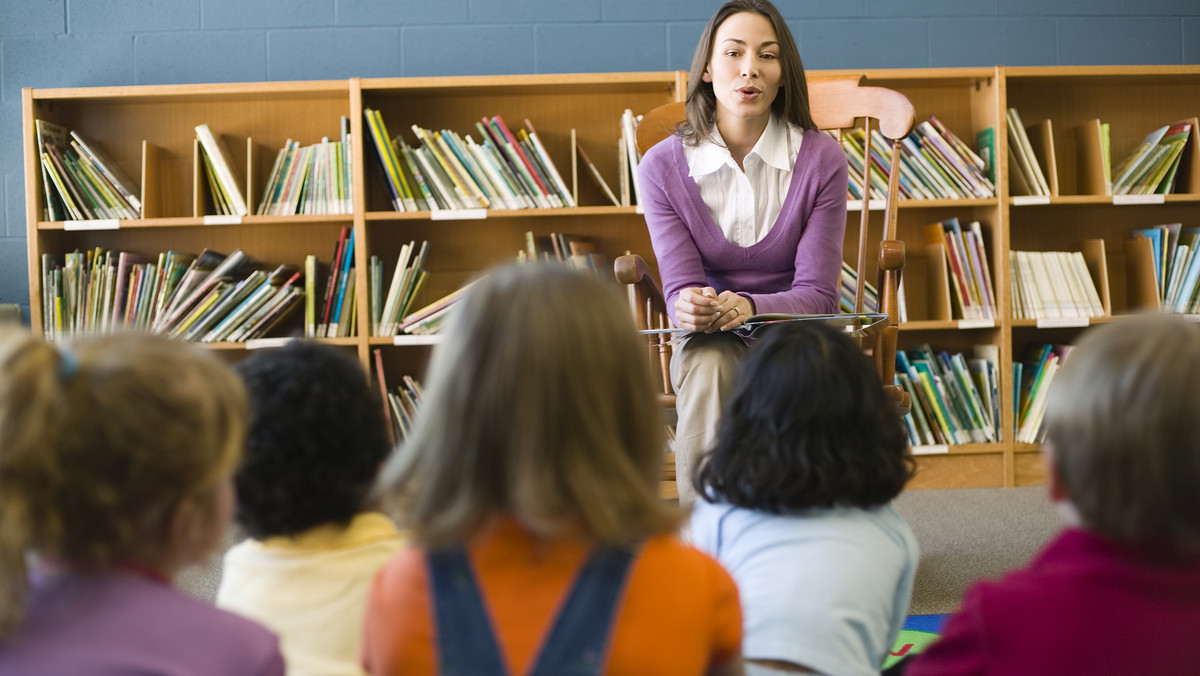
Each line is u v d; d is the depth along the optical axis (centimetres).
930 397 317
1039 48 338
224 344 304
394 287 311
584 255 318
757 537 111
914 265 338
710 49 207
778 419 112
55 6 325
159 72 327
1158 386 70
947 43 337
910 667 83
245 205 312
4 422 66
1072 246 341
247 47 328
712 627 77
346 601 99
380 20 330
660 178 208
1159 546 73
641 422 77
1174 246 324
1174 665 72
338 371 105
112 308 305
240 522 103
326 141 311
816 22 336
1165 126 338
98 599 69
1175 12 339
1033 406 321
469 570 73
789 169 206
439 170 310
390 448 109
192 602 72
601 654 71
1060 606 74
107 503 68
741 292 188
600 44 333
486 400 73
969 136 336
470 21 331
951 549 236
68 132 320
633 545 74
